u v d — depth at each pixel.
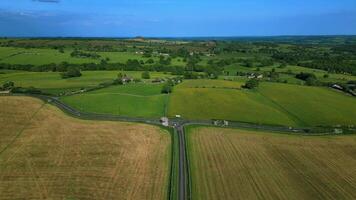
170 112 153.12
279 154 107.44
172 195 79.56
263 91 198.38
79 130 124.06
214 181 87.62
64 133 120.25
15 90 180.00
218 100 174.38
